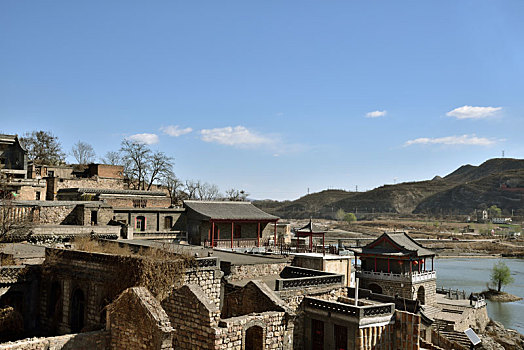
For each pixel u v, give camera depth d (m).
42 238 36.69
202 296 20.69
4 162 66.81
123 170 75.62
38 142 92.31
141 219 49.31
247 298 24.72
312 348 25.61
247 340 22.27
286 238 64.38
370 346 23.55
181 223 52.66
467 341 42.81
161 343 17.98
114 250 27.80
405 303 30.34
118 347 20.03
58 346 18.66
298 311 25.95
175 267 23.34
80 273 26.98
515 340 49.56
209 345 19.61
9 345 17.20
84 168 89.19
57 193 60.41
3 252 31.28
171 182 85.06
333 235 164.75
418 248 56.81
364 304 26.80
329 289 28.69
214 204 55.50
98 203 46.41
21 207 40.19
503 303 68.44
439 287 72.19
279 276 34.69
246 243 53.22
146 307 18.89
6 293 28.17
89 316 25.81
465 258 127.50
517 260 123.75
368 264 57.75
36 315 29.56
